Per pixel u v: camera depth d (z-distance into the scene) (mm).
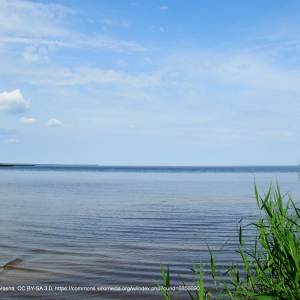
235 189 46438
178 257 11625
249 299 5887
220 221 19266
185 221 19453
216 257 11406
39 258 11609
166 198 33656
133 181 74812
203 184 61062
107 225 18328
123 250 12750
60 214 22625
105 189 47938
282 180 72312
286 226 5191
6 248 13109
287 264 5027
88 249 12953
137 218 20750
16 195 37688
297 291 4719
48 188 50156
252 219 19438
